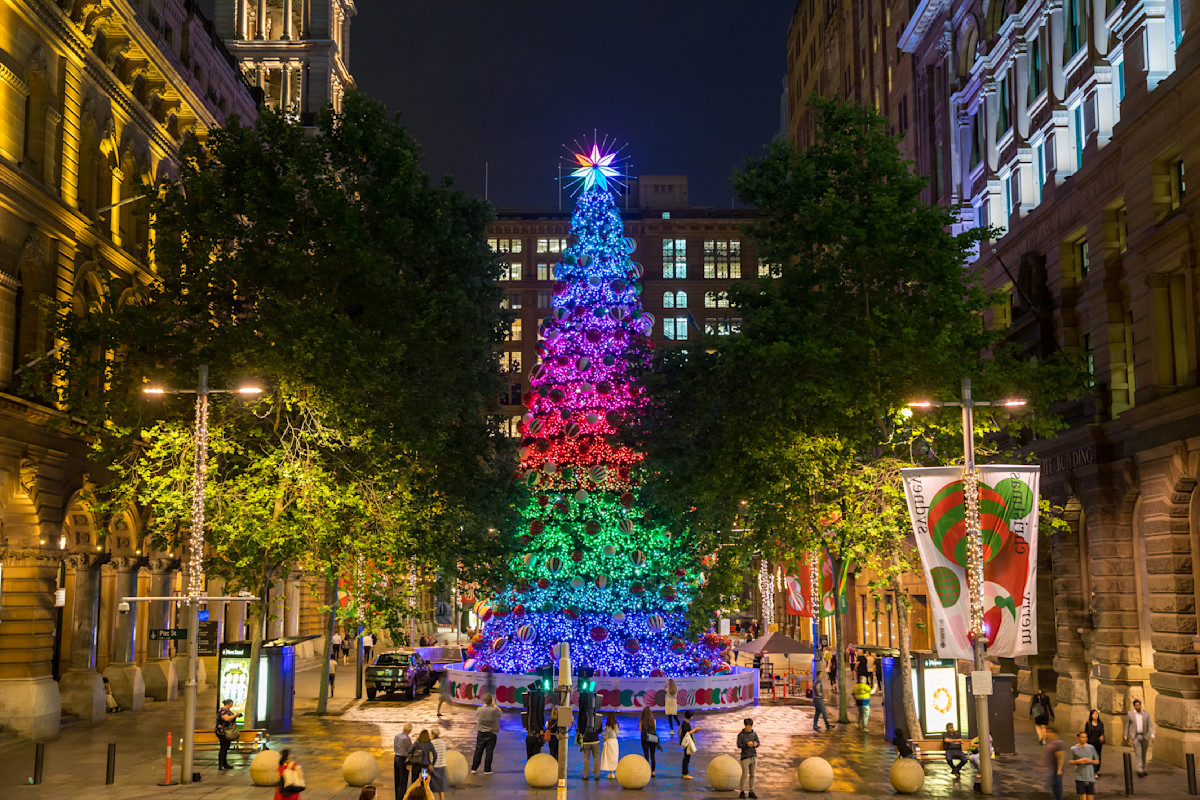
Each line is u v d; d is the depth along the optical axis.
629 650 45.28
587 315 46.47
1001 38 47.50
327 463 36.09
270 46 88.31
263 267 36.31
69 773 28.70
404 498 35.94
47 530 35.94
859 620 73.06
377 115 38.12
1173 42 34.22
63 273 38.25
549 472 44.38
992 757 31.97
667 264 156.25
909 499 27.70
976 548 26.77
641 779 27.95
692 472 40.06
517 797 26.53
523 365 154.75
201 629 52.34
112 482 36.00
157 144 46.91
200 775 27.80
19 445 34.53
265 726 37.25
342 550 36.75
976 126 51.94
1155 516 34.00
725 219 156.62
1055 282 41.53
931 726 33.94
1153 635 34.12
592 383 45.44
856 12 80.56
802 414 35.94
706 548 44.91
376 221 37.91
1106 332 37.66
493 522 46.00
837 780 29.08
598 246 47.28
